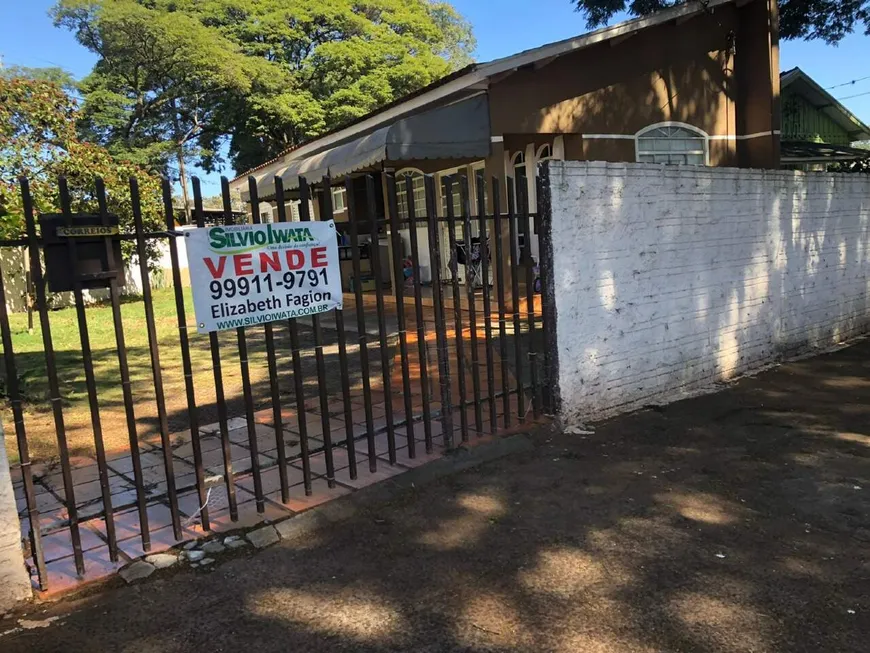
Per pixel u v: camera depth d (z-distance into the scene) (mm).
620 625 2869
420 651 2732
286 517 3928
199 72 26797
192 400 3697
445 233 13234
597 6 17062
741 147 12891
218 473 4711
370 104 28500
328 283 4199
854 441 5070
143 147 29641
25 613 3074
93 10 26703
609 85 11195
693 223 6418
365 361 4477
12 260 17031
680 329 6395
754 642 2725
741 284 7047
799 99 17688
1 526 3061
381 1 31375
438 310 4812
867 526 3725
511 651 2715
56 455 5305
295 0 29859
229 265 3738
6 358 3059
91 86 29234
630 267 5867
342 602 3109
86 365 3305
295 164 13859
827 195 8242
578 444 5172
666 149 12039
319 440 5316
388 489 4324
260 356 9477
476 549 3588
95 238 3264
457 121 9945
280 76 28828
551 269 5328
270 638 2848
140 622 2984
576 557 3467
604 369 5754
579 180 5387
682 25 11922
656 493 4250
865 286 9172
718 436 5270
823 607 2959
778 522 3805
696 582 3191
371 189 4480
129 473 4812
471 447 4961
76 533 3307
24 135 13594
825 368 7332
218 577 3354
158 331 12766
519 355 5363
